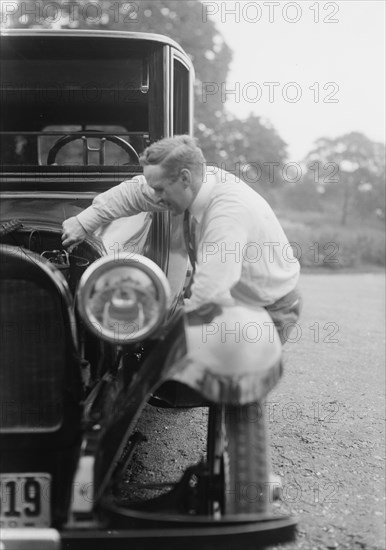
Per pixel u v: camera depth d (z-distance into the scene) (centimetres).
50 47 328
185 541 196
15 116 438
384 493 305
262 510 208
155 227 299
